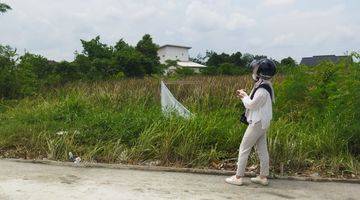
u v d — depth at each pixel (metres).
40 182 6.52
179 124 8.72
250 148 6.77
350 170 7.71
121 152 8.23
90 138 8.87
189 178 7.16
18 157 8.25
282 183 7.13
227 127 9.02
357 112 8.43
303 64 10.77
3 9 16.22
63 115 10.59
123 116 9.73
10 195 5.82
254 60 6.66
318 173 7.68
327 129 8.73
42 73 20.69
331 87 9.91
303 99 10.35
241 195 6.33
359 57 9.20
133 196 6.00
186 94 15.02
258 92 6.47
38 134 8.99
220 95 14.41
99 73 25.64
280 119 9.61
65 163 7.75
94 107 11.86
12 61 16.06
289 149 7.95
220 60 51.88
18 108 12.58
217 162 8.00
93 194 6.01
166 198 5.99
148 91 15.27
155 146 8.30
